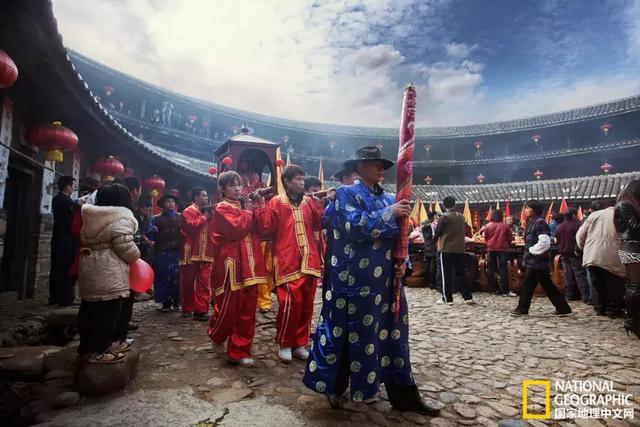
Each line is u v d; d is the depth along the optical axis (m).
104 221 2.72
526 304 5.57
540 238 5.41
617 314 5.63
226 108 29.80
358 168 2.60
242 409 2.41
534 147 32.31
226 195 3.43
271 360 3.41
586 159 28.39
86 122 6.66
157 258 5.59
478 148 33.38
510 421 2.34
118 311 2.86
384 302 2.42
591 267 5.69
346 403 2.54
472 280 8.34
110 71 21.86
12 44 3.96
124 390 2.69
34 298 6.09
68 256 5.25
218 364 3.28
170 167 10.61
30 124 5.92
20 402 2.57
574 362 3.52
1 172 5.07
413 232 9.67
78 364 2.69
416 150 35.47
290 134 33.03
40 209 6.29
